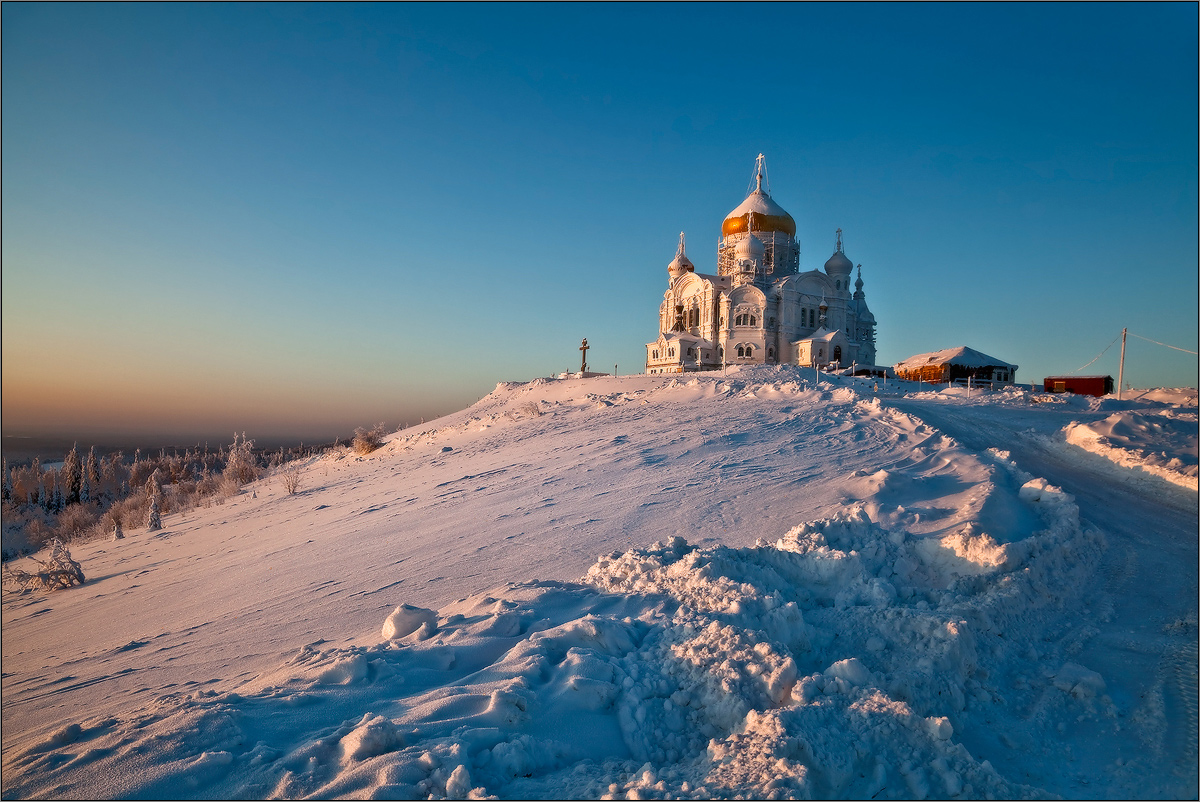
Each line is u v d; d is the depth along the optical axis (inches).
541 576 486.9
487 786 177.8
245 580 627.8
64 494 2691.9
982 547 365.1
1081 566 404.8
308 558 675.4
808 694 225.0
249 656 372.2
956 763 196.7
